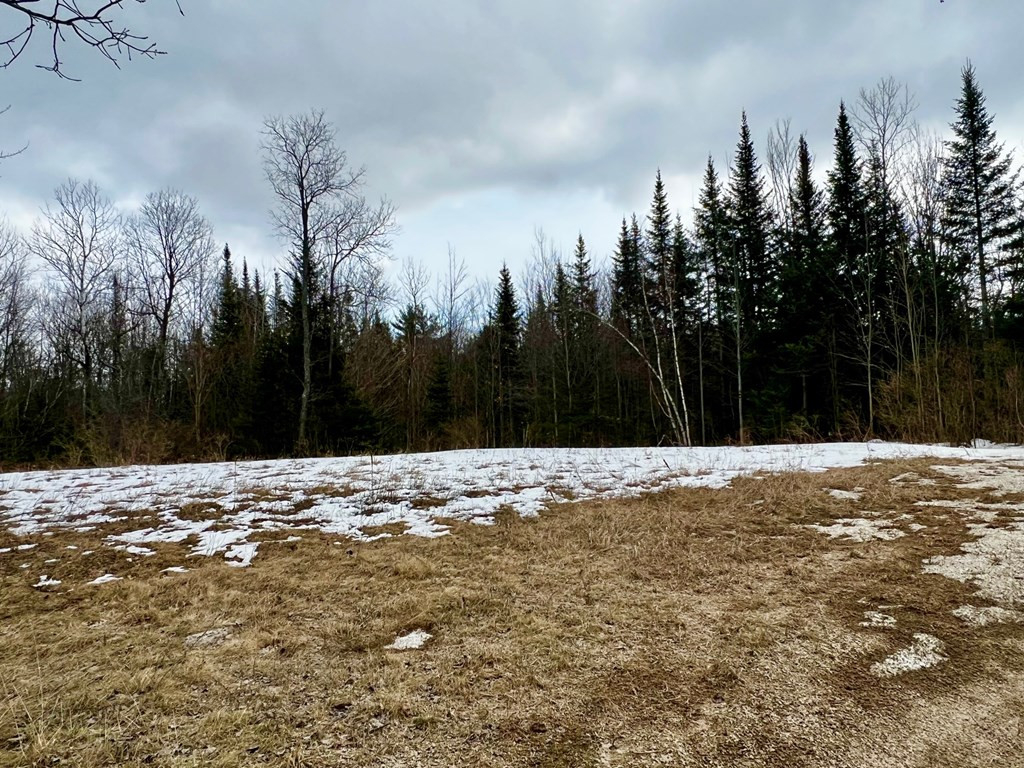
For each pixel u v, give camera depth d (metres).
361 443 18.42
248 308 29.16
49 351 24.52
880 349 20.91
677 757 2.26
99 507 7.22
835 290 21.36
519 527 6.18
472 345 35.06
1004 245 21.64
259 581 4.57
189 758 2.28
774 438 22.36
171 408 24.00
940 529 5.41
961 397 14.10
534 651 3.25
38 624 3.76
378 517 6.72
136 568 4.96
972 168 22.28
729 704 2.65
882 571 4.42
